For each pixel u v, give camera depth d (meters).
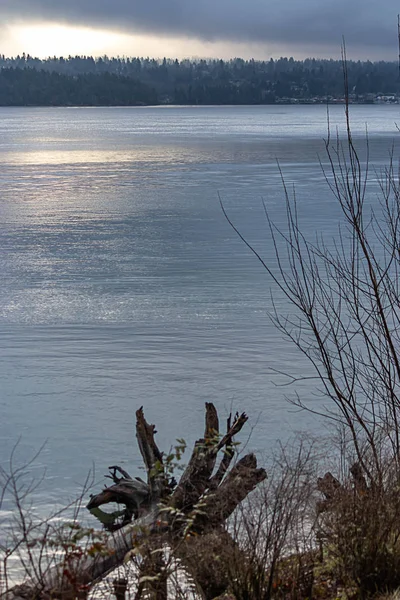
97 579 5.18
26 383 14.05
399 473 5.93
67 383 14.07
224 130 166.62
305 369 14.32
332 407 11.88
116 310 19.80
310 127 181.25
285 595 5.04
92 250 29.30
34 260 27.22
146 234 33.31
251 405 12.63
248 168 68.12
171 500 5.48
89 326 18.17
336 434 8.16
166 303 20.47
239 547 5.11
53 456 10.76
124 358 15.54
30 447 11.12
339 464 6.43
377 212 34.38
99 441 11.36
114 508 8.61
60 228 35.12
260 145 105.94
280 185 52.91
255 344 16.17
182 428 11.96
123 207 42.91
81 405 12.97
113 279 23.89
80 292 22.06
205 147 103.38
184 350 16.05
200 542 5.00
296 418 11.80
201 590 4.99
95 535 4.84
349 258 24.64
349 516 5.33
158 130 171.62
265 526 5.22
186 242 30.97
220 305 20.02
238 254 27.84
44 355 15.79
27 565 5.40
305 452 6.59
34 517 8.29
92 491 9.45
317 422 11.39
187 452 10.82
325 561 5.35
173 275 24.34
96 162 79.50
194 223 36.47
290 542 5.19
